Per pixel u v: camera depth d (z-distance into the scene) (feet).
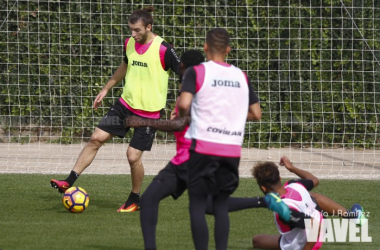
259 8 156.76
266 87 159.22
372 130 161.99
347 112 161.17
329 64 158.71
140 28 89.15
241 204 67.72
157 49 90.22
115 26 156.76
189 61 66.90
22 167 131.13
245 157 147.43
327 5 156.66
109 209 92.32
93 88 158.40
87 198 89.15
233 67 59.77
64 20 156.46
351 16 156.87
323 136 161.99
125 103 91.15
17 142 161.89
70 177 91.04
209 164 57.26
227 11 156.87
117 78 95.66
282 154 152.66
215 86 57.62
